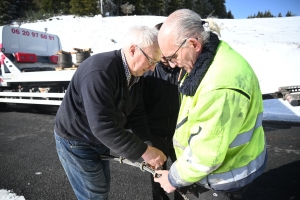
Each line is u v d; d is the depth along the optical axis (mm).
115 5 30516
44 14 28250
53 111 6578
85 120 1693
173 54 1294
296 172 3131
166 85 2094
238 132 1299
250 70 1304
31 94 5887
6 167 3457
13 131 5023
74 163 1835
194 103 1286
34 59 6609
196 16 1276
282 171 3168
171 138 2320
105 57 1563
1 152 3980
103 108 1490
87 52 5598
